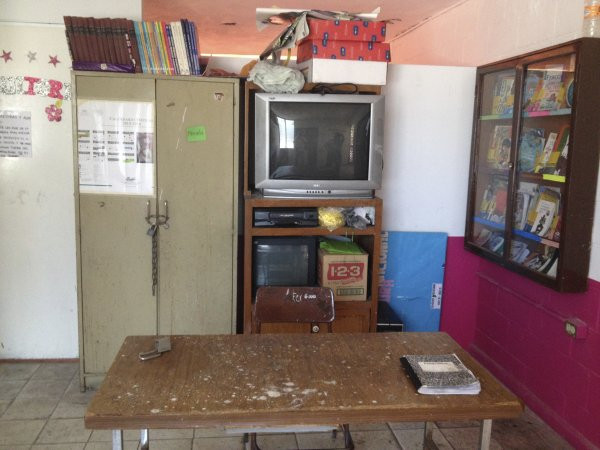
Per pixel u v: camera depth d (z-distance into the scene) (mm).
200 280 3279
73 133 3062
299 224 3174
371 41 3096
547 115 2764
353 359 2025
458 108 3629
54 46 3340
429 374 1836
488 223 3395
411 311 3748
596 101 2492
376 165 3172
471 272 3773
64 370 3531
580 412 2721
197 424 1613
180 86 3084
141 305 3262
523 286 3201
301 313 2518
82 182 3113
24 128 3400
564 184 2592
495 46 3602
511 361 3340
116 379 1812
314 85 3211
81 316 3225
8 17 3285
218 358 2000
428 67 3566
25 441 2729
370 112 3109
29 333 3613
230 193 3219
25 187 3461
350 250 3266
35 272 3555
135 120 3084
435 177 3680
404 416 1684
